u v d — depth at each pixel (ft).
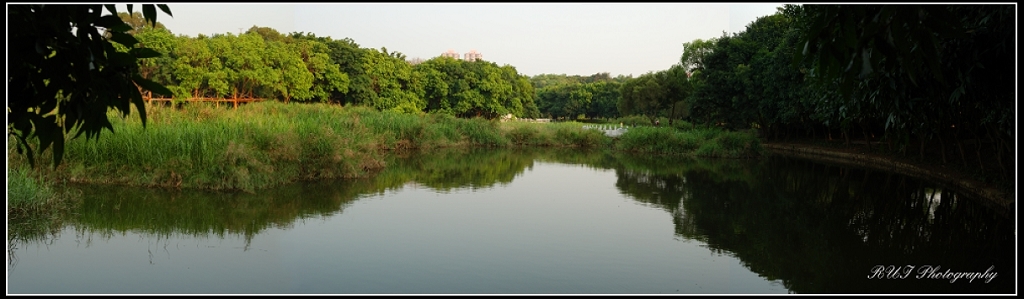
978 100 25.48
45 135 8.50
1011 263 21.42
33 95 8.45
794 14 67.10
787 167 59.21
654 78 119.55
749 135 75.15
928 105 28.14
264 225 26.55
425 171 50.93
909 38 8.88
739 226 27.96
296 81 95.04
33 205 27.86
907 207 34.27
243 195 34.17
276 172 39.06
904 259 22.12
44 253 21.43
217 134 38.78
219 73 79.71
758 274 20.13
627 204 34.14
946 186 43.42
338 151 43.27
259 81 85.56
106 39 8.39
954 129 48.49
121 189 34.81
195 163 36.50
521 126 94.58
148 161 36.81
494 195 36.99
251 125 43.01
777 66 74.13
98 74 8.27
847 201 36.58
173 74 75.41
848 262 21.66
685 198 36.91
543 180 45.83
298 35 114.21
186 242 23.31
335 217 28.63
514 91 154.40
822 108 51.21
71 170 36.70
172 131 39.01
